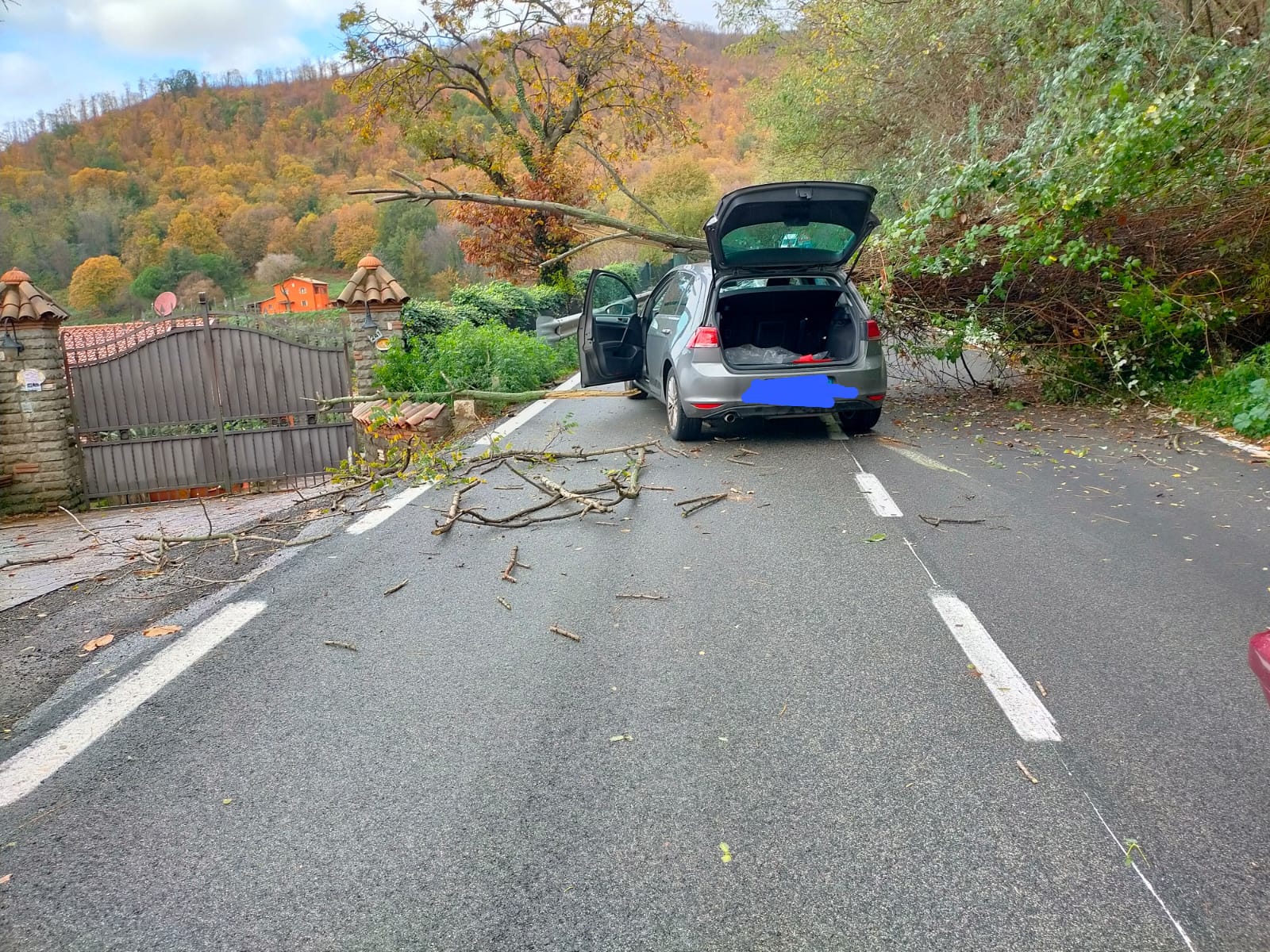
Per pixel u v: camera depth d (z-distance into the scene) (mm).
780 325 9609
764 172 29297
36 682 4125
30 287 12477
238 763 3250
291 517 7227
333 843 2754
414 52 21312
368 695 3756
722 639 4188
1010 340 10211
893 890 2459
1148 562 5016
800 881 2508
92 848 2791
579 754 3211
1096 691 3553
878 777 2998
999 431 8930
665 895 2473
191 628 4656
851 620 4344
